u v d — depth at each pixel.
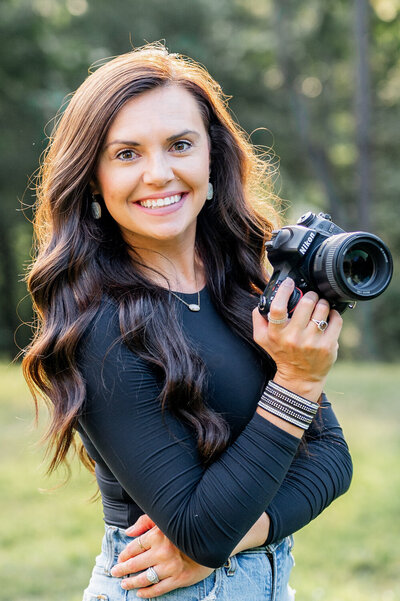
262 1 21.91
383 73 21.50
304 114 20.72
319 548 4.86
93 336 1.70
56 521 5.34
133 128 1.75
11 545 4.93
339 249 1.60
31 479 6.12
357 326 20.19
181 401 1.67
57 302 1.78
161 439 1.64
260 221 2.12
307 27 21.95
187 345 1.76
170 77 1.81
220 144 2.04
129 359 1.67
